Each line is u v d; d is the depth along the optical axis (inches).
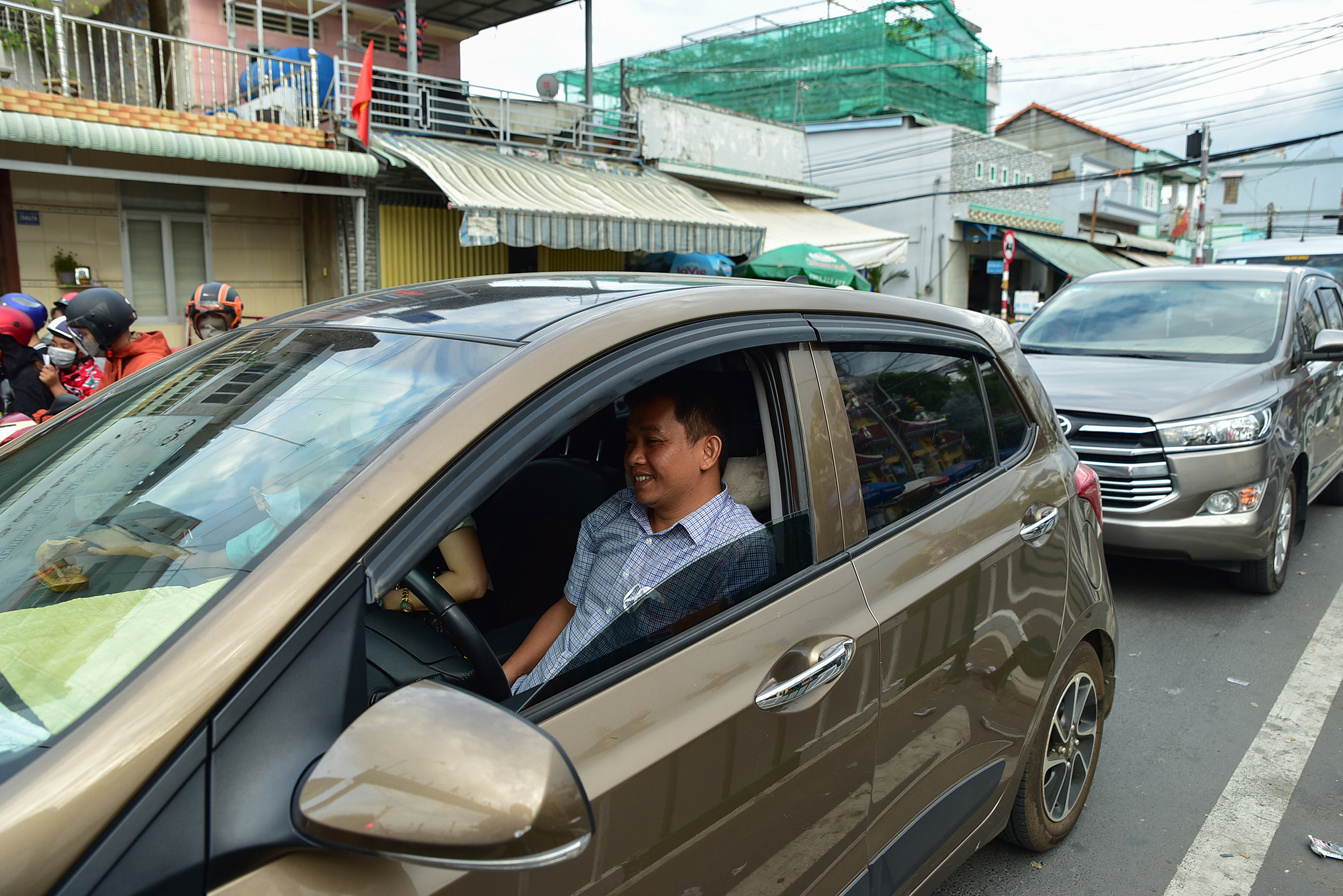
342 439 53.7
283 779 40.0
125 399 71.3
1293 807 121.2
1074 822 112.6
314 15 524.7
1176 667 165.2
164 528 51.7
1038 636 92.2
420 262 474.0
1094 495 109.4
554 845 37.5
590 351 57.4
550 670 70.4
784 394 70.5
